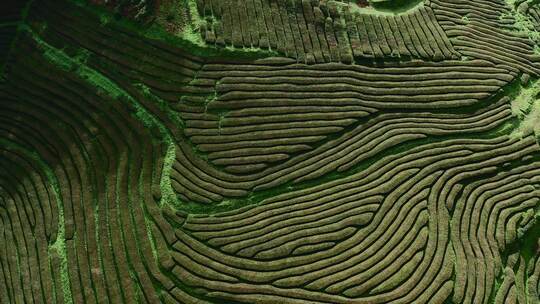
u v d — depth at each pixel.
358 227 31.64
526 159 35.94
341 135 35.19
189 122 34.66
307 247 30.62
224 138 34.19
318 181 33.44
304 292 29.23
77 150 33.97
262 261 30.17
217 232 31.03
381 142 35.09
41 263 30.66
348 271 30.02
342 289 29.42
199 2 37.91
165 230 31.09
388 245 31.09
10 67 37.84
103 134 34.44
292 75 36.69
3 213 32.66
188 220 31.52
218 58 36.69
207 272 29.75
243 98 35.50
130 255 30.44
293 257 30.36
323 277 29.80
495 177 34.91
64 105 35.69
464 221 32.59
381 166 34.09
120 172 33.03
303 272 29.83
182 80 36.00
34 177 33.47
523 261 32.28
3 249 31.38
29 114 35.72
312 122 35.19
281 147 34.03
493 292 30.75
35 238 31.55
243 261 30.09
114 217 31.58
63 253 30.97
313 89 36.41
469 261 31.23
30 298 29.75
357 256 30.62
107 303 29.27
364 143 34.94
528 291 31.45
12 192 33.19
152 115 35.09
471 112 37.91
